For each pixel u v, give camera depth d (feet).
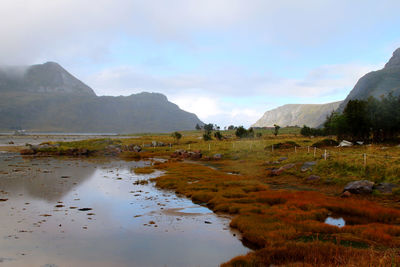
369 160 99.66
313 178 98.48
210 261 38.11
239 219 54.95
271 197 73.61
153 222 56.08
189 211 65.21
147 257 39.14
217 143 278.67
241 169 138.51
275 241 42.04
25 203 69.31
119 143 330.95
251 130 432.66
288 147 196.03
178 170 138.10
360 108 186.39
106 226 52.90
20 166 151.74
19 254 39.11
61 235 47.34
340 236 43.78
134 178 116.98
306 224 50.11
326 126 324.39
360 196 74.90
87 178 114.62
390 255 32.86
